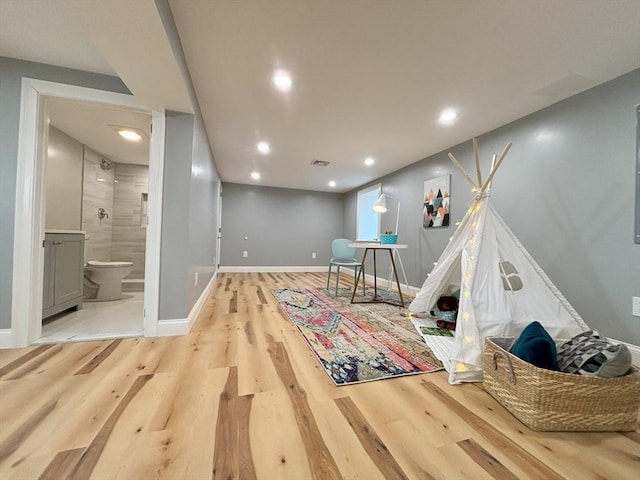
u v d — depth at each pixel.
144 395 1.24
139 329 2.12
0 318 1.70
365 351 1.82
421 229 3.76
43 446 0.92
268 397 1.25
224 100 2.27
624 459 0.94
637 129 1.71
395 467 0.88
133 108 1.95
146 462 0.87
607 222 1.85
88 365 1.51
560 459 0.94
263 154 3.73
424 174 3.72
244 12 1.36
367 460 0.91
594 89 1.93
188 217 2.07
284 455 0.92
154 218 1.99
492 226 1.84
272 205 5.98
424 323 2.37
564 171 2.10
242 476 0.83
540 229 2.26
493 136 2.71
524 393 1.13
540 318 1.57
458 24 1.42
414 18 1.39
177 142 2.05
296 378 1.43
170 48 1.34
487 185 1.92
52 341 1.83
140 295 3.42
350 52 1.66
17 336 1.73
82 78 1.82
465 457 0.93
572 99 2.06
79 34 1.51
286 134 3.00
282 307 2.90
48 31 1.49
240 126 2.80
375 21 1.42
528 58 1.68
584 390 1.07
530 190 2.34
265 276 5.27
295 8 1.34
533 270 1.72
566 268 2.07
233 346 1.83
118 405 1.16
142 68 1.50
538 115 2.30
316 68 1.83
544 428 1.07
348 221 6.18
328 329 2.24
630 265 1.73
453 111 2.37
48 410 1.12
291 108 2.40
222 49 1.64
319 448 0.95
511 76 1.86
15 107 1.70
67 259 2.45
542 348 1.20
